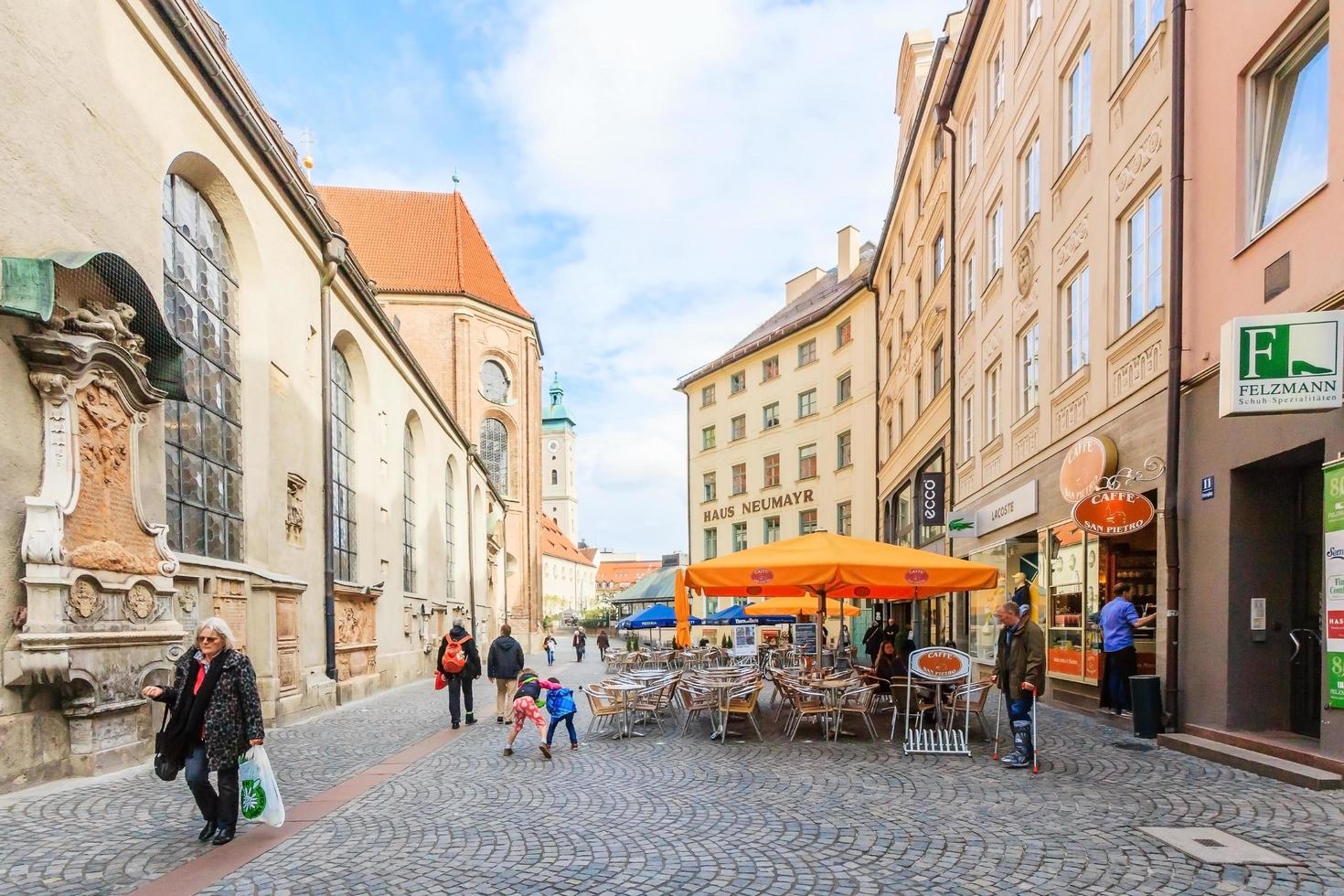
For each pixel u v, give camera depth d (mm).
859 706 10008
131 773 7828
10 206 7062
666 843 5496
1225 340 6664
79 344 7508
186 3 9898
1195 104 8844
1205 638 8383
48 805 6566
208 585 10492
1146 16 10336
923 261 23984
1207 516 8391
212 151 11000
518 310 49875
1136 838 5367
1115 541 11273
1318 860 4875
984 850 5223
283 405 13531
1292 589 7934
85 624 7684
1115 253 10922
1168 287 9203
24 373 7297
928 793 6812
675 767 8203
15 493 7148
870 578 9891
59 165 7695
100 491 8031
